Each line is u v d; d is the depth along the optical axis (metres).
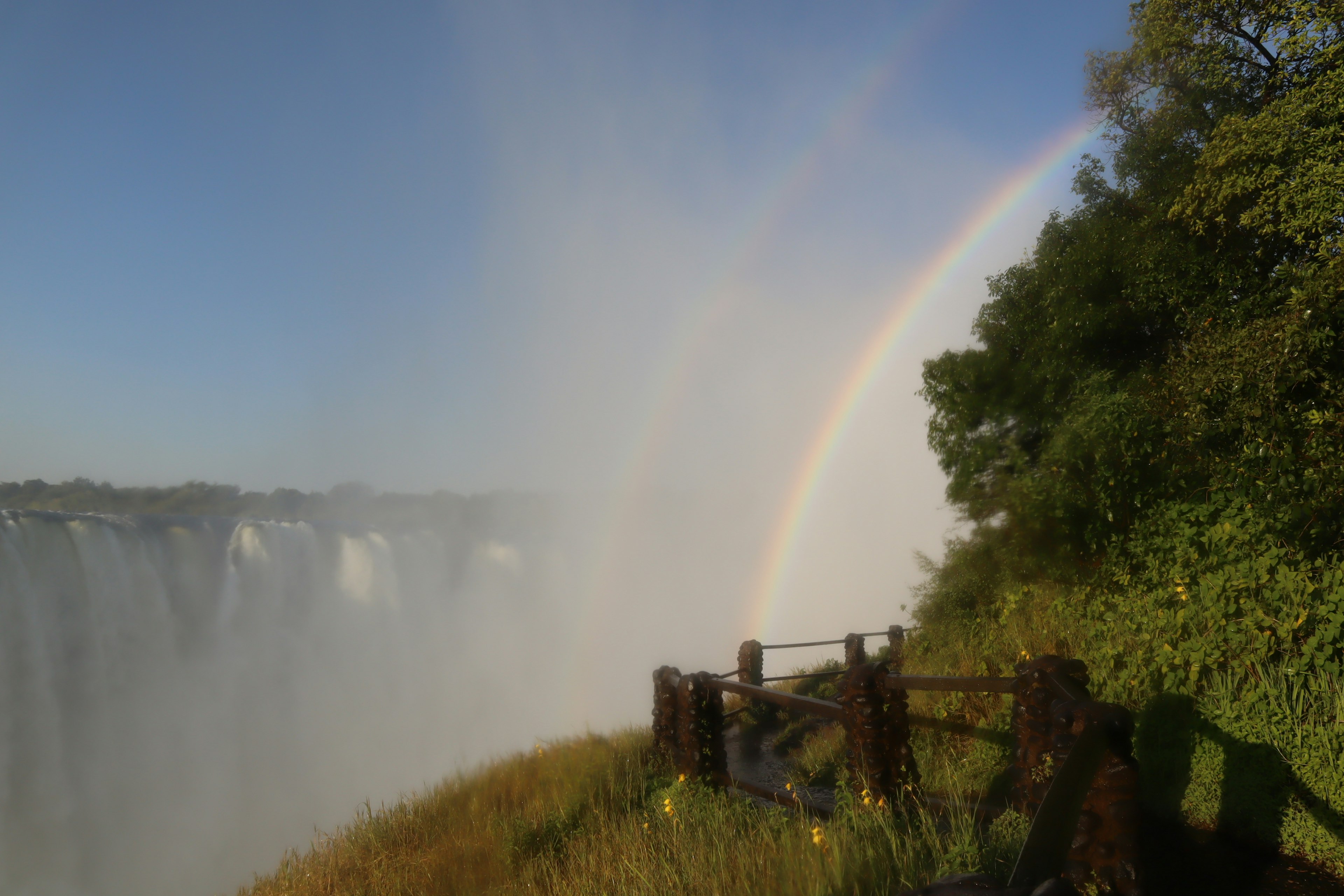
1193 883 3.16
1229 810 3.66
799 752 7.29
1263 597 4.26
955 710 5.80
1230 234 6.95
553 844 5.53
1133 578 6.08
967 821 3.66
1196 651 4.23
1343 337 4.61
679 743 6.05
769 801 5.36
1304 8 6.43
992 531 8.60
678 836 4.61
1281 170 6.16
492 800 7.68
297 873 7.20
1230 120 6.60
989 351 9.66
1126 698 4.61
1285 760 3.46
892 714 4.41
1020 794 3.65
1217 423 5.37
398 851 7.06
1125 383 7.55
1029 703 3.58
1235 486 5.28
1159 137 8.46
